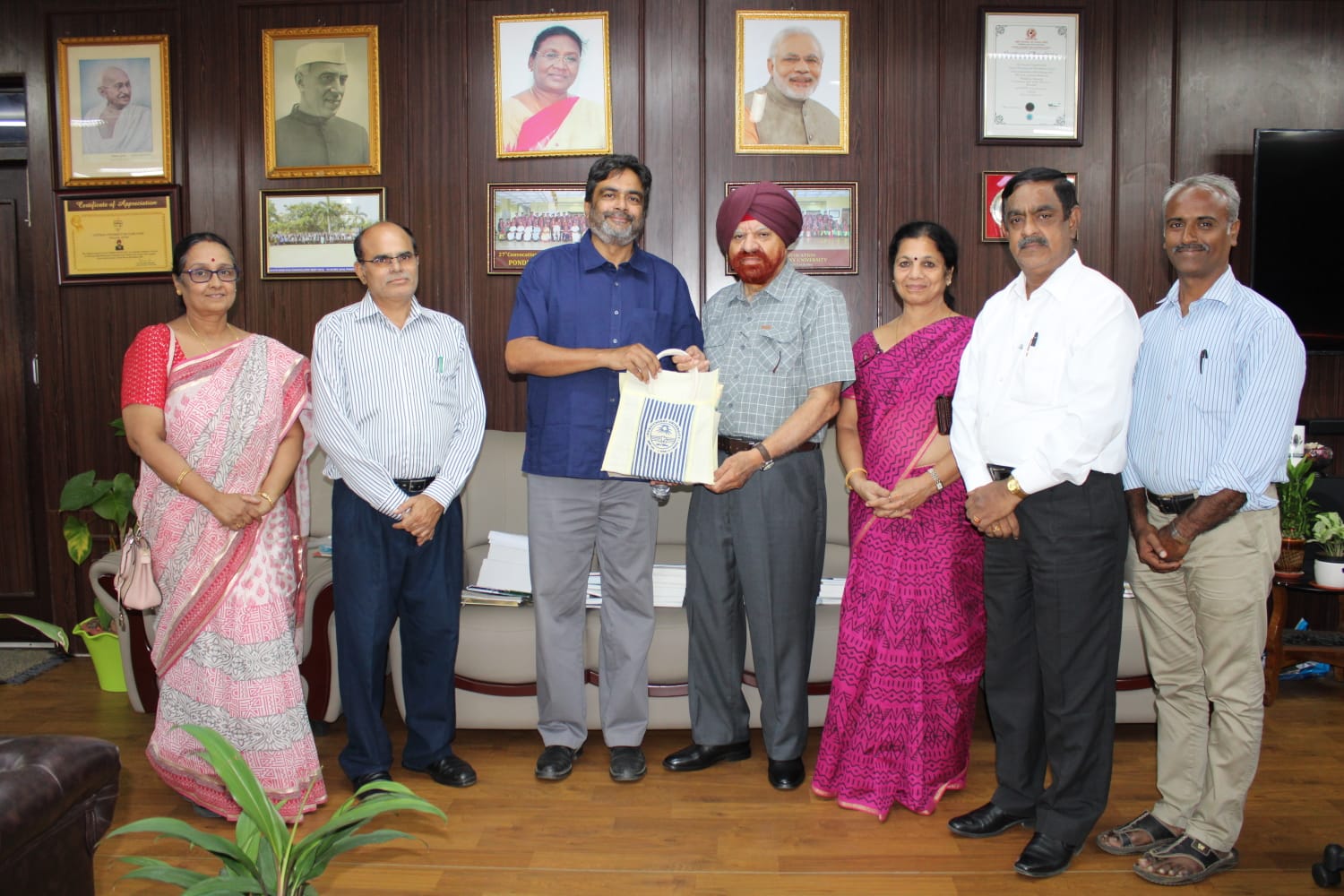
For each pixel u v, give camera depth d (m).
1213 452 1.86
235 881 1.15
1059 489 1.87
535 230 3.40
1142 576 2.02
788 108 3.36
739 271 2.31
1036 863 1.94
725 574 2.37
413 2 3.38
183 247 2.20
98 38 3.47
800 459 2.29
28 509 3.70
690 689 2.49
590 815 2.23
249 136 3.46
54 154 3.51
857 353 2.32
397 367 2.27
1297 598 3.55
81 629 3.20
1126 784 2.42
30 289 3.67
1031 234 1.88
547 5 3.36
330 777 2.48
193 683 2.19
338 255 3.45
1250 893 1.89
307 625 2.73
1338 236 3.32
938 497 2.18
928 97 3.36
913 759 2.21
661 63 3.35
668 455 2.18
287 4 3.40
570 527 2.38
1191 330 1.91
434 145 3.40
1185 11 3.36
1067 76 3.36
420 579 2.34
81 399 3.59
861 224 3.39
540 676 2.46
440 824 2.18
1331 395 3.49
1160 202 3.39
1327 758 2.59
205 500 2.13
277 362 2.27
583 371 2.31
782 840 2.11
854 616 2.26
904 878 1.95
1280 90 3.39
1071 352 1.86
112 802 1.47
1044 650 1.93
